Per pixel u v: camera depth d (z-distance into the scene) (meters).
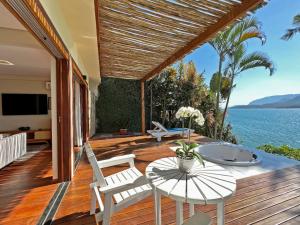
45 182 2.85
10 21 2.35
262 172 3.23
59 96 2.81
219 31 2.85
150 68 5.71
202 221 0.83
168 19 2.68
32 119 5.88
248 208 2.17
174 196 1.20
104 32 3.21
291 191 2.57
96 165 1.74
